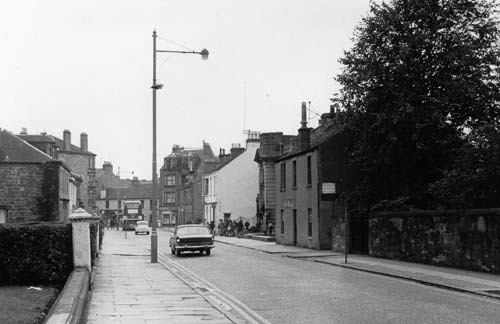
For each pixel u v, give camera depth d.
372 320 10.79
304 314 11.55
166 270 21.53
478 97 27.59
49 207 38.47
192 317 11.13
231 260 27.28
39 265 15.55
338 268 22.61
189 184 87.31
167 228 96.50
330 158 33.34
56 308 9.69
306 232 35.78
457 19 27.88
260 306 12.69
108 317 11.11
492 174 22.48
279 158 41.78
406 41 27.94
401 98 27.23
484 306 12.59
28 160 38.62
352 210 30.48
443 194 24.22
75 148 90.38
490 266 18.94
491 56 27.39
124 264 24.44
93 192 93.00
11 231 15.48
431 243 22.62
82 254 15.84
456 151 26.38
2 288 14.48
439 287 16.14
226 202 66.31
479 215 19.53
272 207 52.56
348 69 29.98
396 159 29.97
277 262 25.88
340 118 30.38
